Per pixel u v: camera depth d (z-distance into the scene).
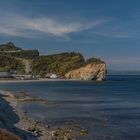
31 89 174.50
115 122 58.12
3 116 49.62
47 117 63.78
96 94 141.75
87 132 47.66
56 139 41.97
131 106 89.38
